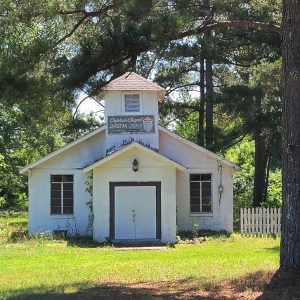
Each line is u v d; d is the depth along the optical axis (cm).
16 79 1109
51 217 2556
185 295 1039
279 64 2247
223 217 2564
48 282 1253
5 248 2042
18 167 4422
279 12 1395
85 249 2039
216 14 1263
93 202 2341
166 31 1138
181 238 2397
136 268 1447
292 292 994
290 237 1048
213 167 2570
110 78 1195
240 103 2689
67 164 2567
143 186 2336
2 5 1136
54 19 1177
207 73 3316
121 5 1145
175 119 3741
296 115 1049
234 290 1068
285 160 1059
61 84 1148
